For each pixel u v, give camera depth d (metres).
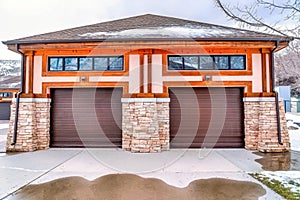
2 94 25.03
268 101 9.35
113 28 11.49
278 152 9.09
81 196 5.03
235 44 9.02
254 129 9.57
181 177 6.21
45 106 9.85
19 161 7.85
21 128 9.48
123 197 4.98
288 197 4.82
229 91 10.03
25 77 9.77
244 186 5.51
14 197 4.94
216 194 5.07
